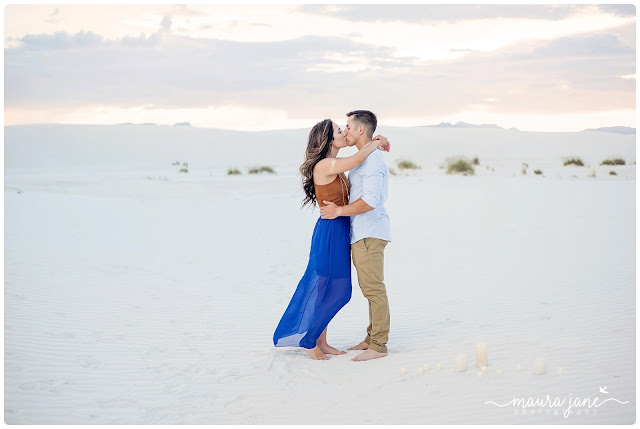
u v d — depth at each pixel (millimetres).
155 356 5578
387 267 9258
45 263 9141
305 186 5758
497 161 39438
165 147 60281
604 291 7172
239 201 19844
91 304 7176
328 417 4262
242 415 4348
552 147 58344
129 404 4559
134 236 12273
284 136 67125
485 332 5941
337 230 5559
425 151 55812
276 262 9891
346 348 5855
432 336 5941
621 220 12750
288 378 5047
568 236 11047
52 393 4750
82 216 14930
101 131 63188
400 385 4766
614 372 4777
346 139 5562
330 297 5527
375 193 5320
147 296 7633
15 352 5578
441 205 16656
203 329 6379
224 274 8977
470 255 9820
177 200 20312
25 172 42781
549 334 5742
